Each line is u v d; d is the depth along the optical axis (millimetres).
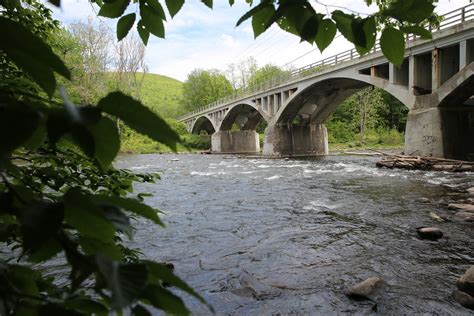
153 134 590
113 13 1513
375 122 73375
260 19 1368
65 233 670
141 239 9094
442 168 22359
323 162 34906
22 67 615
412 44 24875
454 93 22875
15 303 642
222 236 9438
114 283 504
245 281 6312
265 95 48531
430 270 6633
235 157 47000
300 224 10562
